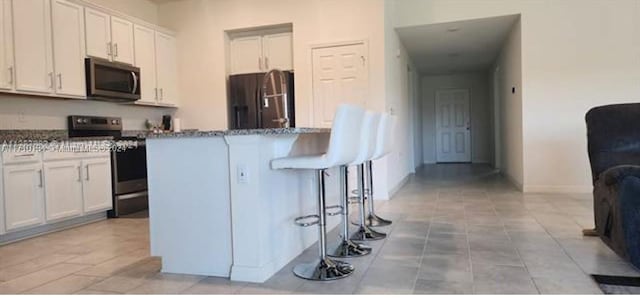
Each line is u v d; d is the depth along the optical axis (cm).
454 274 237
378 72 503
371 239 319
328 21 521
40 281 243
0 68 364
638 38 484
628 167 233
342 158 242
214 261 249
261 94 556
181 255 256
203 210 250
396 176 570
